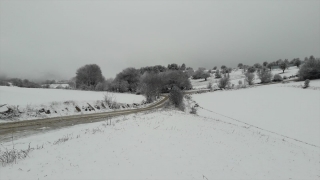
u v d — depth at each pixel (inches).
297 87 2406.5
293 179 374.9
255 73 5506.9
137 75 3597.4
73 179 270.2
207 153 414.6
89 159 335.6
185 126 647.8
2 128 706.2
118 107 1533.0
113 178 277.4
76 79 3157.0
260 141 655.8
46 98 1200.2
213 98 2198.6
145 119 730.2
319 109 1450.5
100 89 2790.4
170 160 353.7
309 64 3127.5
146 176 290.0
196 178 301.9
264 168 397.1
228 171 346.0
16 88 1574.8
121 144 413.4
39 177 274.5
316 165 496.1
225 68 6791.3
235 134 685.9
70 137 524.4
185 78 3811.5
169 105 1658.5
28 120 874.1
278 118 1325.0
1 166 315.3
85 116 1049.5
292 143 835.4
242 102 1865.2
